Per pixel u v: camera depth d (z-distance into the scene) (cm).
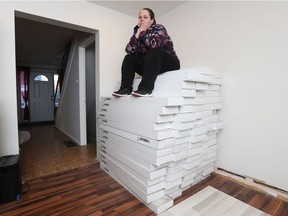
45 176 187
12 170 142
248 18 163
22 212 131
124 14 240
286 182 148
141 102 140
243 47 167
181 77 138
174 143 137
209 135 176
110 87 232
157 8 230
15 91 168
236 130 177
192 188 165
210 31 192
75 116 329
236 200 146
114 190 161
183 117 140
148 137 133
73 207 137
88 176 188
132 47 180
